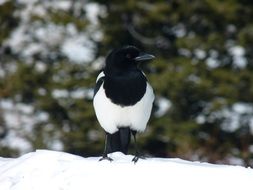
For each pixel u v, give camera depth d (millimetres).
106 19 20156
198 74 19375
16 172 7281
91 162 7180
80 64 19656
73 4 20484
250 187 6773
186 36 19781
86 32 20156
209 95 19281
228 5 19984
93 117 18641
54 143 19031
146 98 8914
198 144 18188
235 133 19281
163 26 20516
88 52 20062
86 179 6895
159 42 20312
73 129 18984
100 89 8914
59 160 7336
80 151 18906
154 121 18562
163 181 6844
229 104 19172
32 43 20562
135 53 8898
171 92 18844
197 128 18531
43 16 20328
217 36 19844
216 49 20047
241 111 19500
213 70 19500
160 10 19891
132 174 6934
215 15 20281
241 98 19625
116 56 8867
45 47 20438
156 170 6949
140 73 8945
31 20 20500
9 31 20703
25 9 20641
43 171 7152
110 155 7973
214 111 19109
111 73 8867
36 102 19469
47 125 19312
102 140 18484
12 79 19625
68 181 6906
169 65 19219
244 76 19641
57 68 19547
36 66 19875
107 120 9008
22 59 20375
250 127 19438
